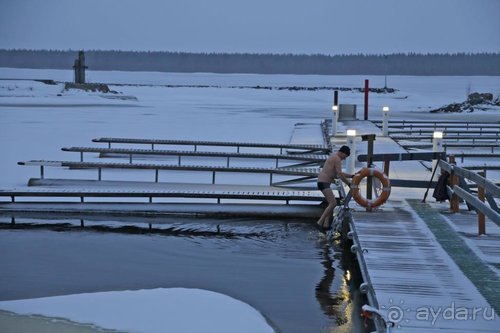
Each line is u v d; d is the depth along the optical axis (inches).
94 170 735.7
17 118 1512.1
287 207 537.3
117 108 2068.2
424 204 511.5
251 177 710.5
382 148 872.9
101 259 413.7
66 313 307.3
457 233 414.9
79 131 1214.3
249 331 287.1
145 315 305.3
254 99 3112.7
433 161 591.8
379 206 492.7
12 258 413.7
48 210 540.4
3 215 538.6
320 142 1009.5
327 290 354.9
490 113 2185.0
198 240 468.4
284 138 1131.9
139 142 866.1
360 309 324.2
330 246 451.5
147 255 424.8
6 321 295.9
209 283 365.1
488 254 365.1
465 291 300.2
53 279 368.2
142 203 542.6
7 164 767.7
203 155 746.8
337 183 566.6
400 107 2647.6
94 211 540.1
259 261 412.8
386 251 370.3
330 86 6127.0
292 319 308.5
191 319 300.4
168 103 2544.3
